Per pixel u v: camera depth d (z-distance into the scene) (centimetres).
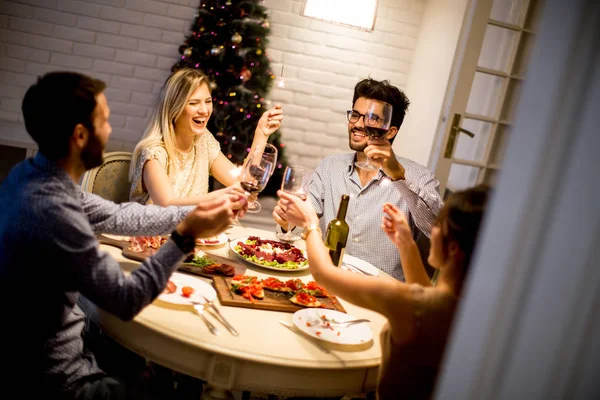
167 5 413
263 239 210
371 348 144
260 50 402
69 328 138
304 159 462
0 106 403
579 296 51
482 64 352
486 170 368
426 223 214
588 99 50
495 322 57
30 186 121
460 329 62
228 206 134
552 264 53
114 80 418
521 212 55
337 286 129
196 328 136
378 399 126
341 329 147
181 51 391
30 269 121
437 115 376
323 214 245
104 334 165
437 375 116
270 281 166
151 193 209
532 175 54
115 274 123
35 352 129
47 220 118
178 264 132
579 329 52
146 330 137
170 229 163
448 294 117
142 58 418
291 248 200
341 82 451
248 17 401
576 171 51
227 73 392
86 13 403
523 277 55
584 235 50
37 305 125
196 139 239
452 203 119
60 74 124
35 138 124
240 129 406
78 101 122
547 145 53
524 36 352
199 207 132
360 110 231
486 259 59
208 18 389
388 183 234
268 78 414
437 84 389
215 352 129
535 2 346
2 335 124
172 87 220
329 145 462
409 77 456
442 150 360
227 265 173
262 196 441
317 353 136
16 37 396
